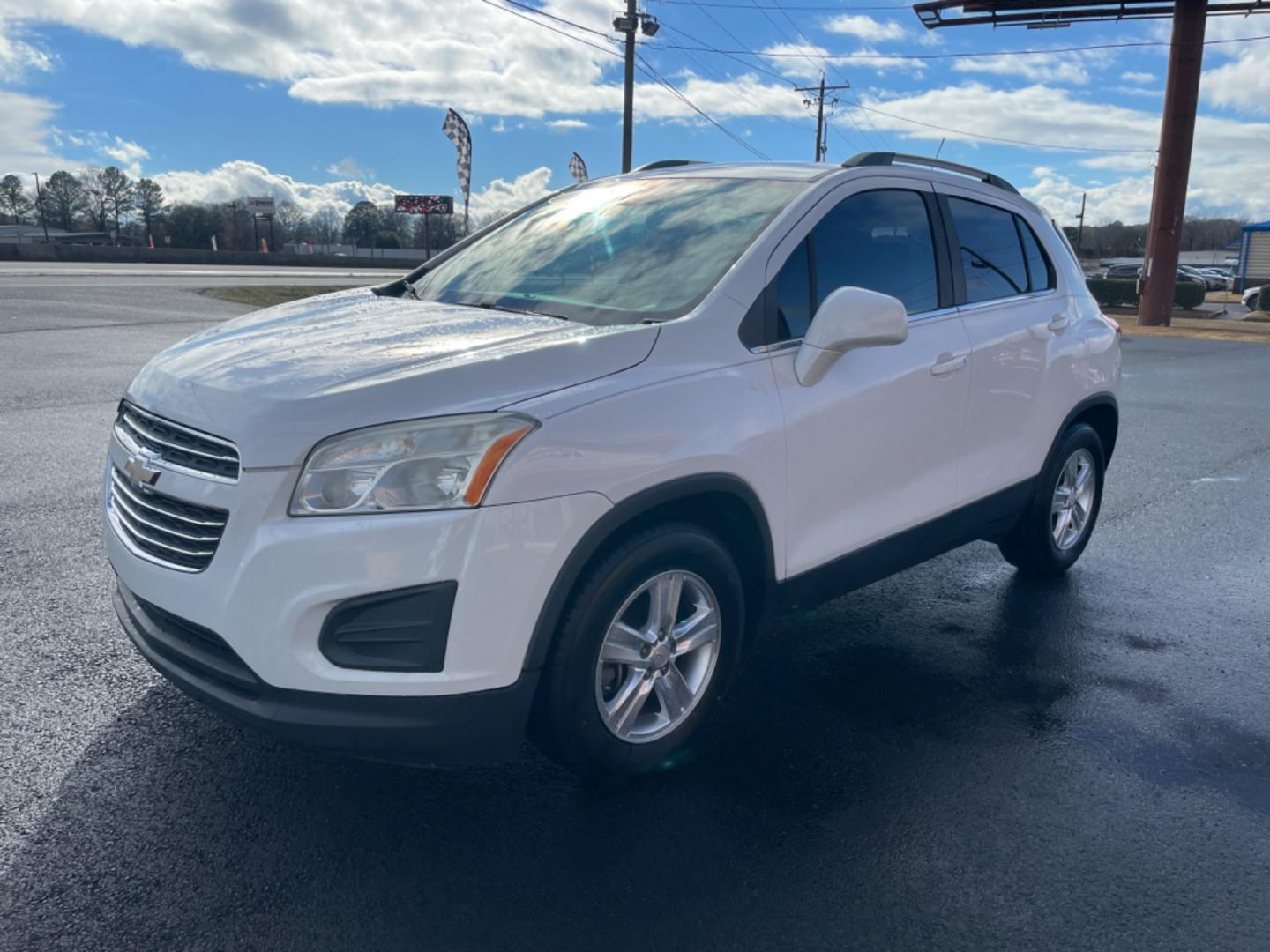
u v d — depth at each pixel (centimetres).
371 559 247
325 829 282
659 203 395
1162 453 880
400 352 287
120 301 2066
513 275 382
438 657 255
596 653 282
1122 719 368
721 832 288
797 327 341
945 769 328
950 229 418
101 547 505
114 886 253
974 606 484
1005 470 442
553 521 262
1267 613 486
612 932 244
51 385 995
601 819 292
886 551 381
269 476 251
